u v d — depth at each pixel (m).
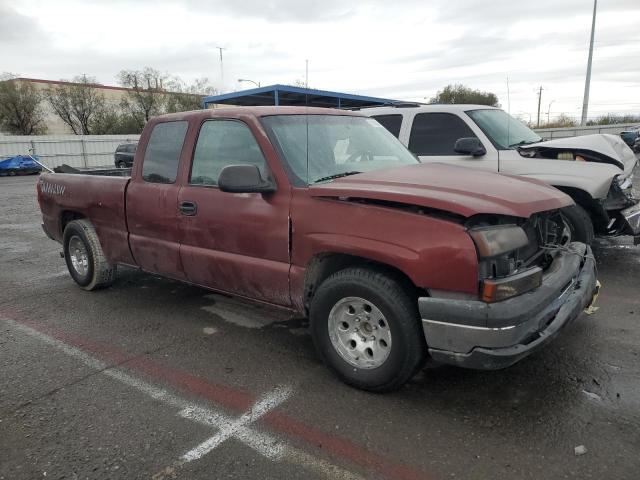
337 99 25.00
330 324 3.42
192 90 61.16
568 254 3.56
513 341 2.80
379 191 3.13
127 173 6.77
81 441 2.93
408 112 7.00
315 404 3.26
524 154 6.06
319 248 3.35
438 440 2.84
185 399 3.37
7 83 49.81
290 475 2.60
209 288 4.39
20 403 3.36
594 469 2.56
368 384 3.29
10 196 18.09
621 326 4.30
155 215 4.56
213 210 4.02
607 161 5.69
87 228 5.51
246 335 4.42
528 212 3.07
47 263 7.36
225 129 4.04
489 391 3.34
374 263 3.28
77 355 4.09
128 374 3.74
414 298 3.12
